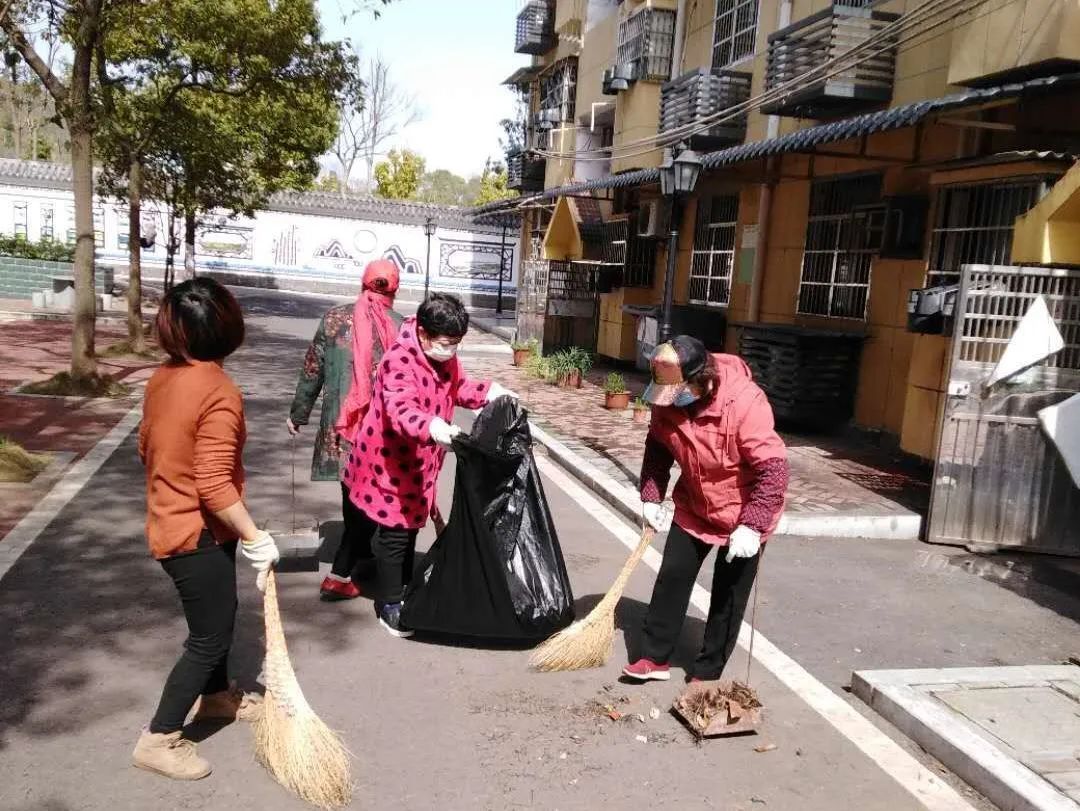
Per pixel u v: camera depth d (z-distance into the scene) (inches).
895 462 368.8
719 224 571.5
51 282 932.6
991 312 253.8
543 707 151.4
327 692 152.3
